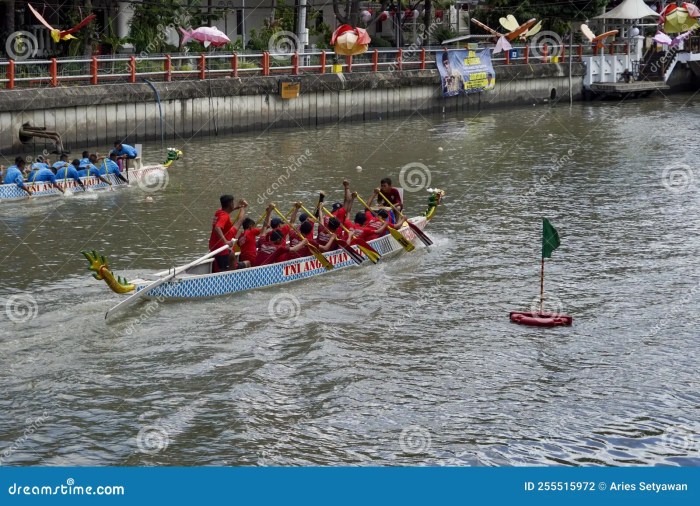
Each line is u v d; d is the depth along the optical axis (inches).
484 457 488.1
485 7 2340.1
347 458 487.8
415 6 2218.3
